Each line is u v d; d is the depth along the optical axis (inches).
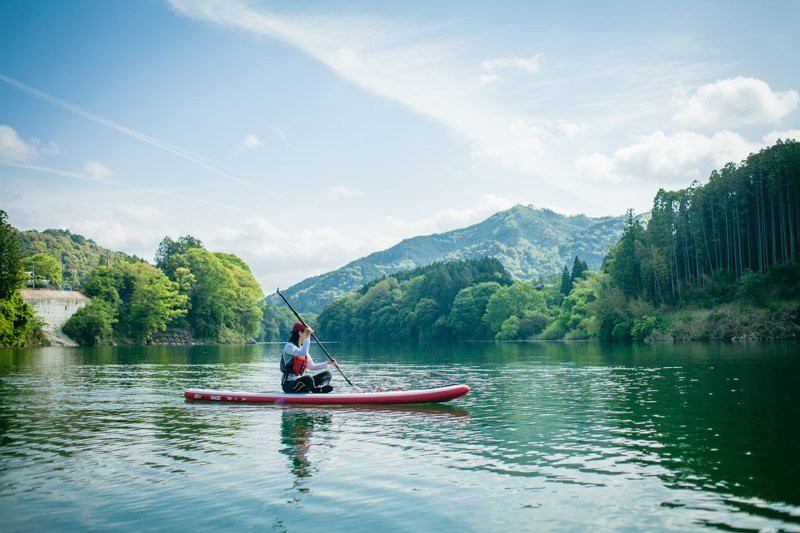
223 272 4151.1
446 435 402.0
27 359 1473.9
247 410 532.1
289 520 230.1
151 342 3555.6
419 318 5285.4
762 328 2295.8
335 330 6574.8
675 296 2974.9
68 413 516.4
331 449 358.6
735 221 2942.9
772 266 2615.7
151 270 3641.7
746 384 675.4
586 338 3410.4
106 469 310.3
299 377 586.9
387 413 510.0
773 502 240.7
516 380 823.1
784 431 388.2
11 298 2405.3
